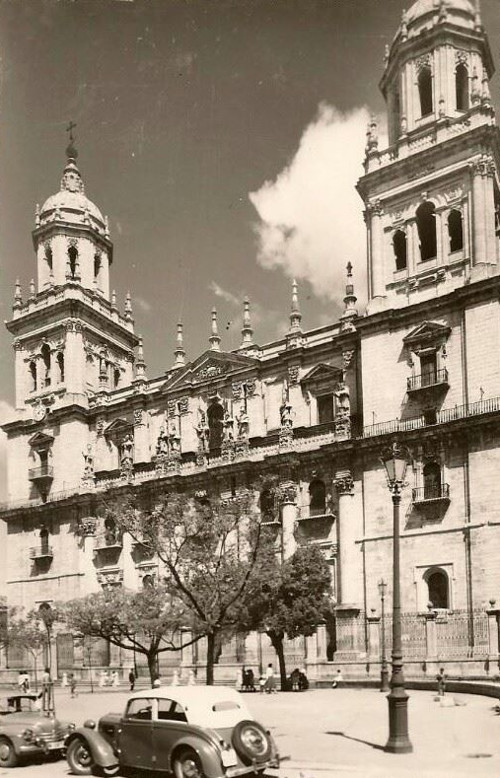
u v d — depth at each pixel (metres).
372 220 55.56
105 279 79.25
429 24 55.97
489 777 16.97
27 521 72.25
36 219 77.00
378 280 54.53
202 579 35.28
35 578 70.19
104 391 71.81
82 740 19.58
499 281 48.12
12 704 24.20
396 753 20.31
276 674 53.53
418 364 51.66
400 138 55.16
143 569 63.69
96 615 42.53
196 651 58.91
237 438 60.72
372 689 44.41
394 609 21.97
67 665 65.00
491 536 46.09
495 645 42.16
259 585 37.59
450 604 46.94
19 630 62.56
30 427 74.06
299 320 60.03
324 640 52.25
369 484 52.03
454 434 48.59
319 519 54.22
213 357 63.81
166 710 18.31
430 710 30.09
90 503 67.69
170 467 63.38
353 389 55.44
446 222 52.59
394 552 22.64
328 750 21.12
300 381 58.41
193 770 17.12
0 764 20.95
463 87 56.34
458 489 48.25
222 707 18.17
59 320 74.12
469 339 49.19
